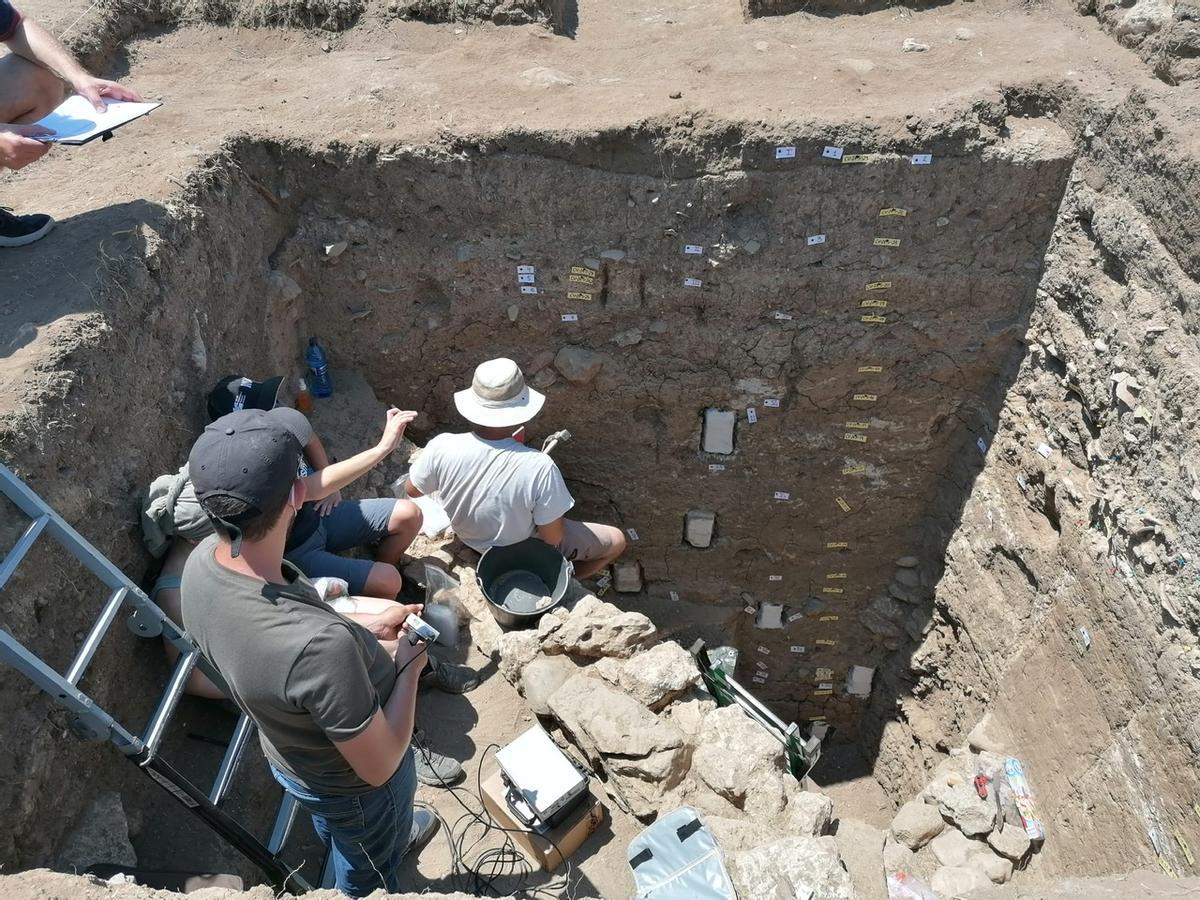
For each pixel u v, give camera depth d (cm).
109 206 425
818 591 689
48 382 329
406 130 518
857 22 628
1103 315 461
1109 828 430
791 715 763
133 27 611
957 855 441
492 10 620
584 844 349
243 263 493
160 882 287
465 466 424
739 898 304
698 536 662
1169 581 397
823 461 618
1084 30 574
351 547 443
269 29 616
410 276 556
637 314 562
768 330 557
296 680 217
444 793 369
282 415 381
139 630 314
